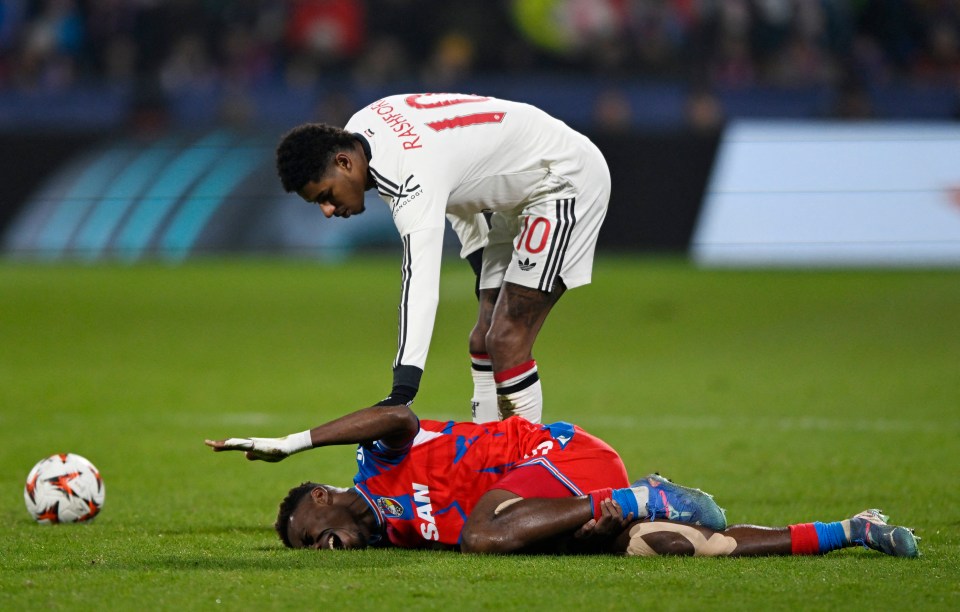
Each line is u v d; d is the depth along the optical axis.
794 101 73.69
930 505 21.31
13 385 39.66
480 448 17.09
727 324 52.59
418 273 17.53
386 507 17.28
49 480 19.84
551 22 81.00
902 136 66.38
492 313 20.77
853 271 63.06
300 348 47.78
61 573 15.38
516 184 19.42
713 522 16.48
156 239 66.12
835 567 15.52
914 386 39.19
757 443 29.34
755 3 81.00
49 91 72.75
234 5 81.56
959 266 63.88
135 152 66.75
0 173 66.31
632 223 66.12
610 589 14.32
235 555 16.70
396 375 16.92
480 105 19.19
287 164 17.89
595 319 53.66
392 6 81.81
